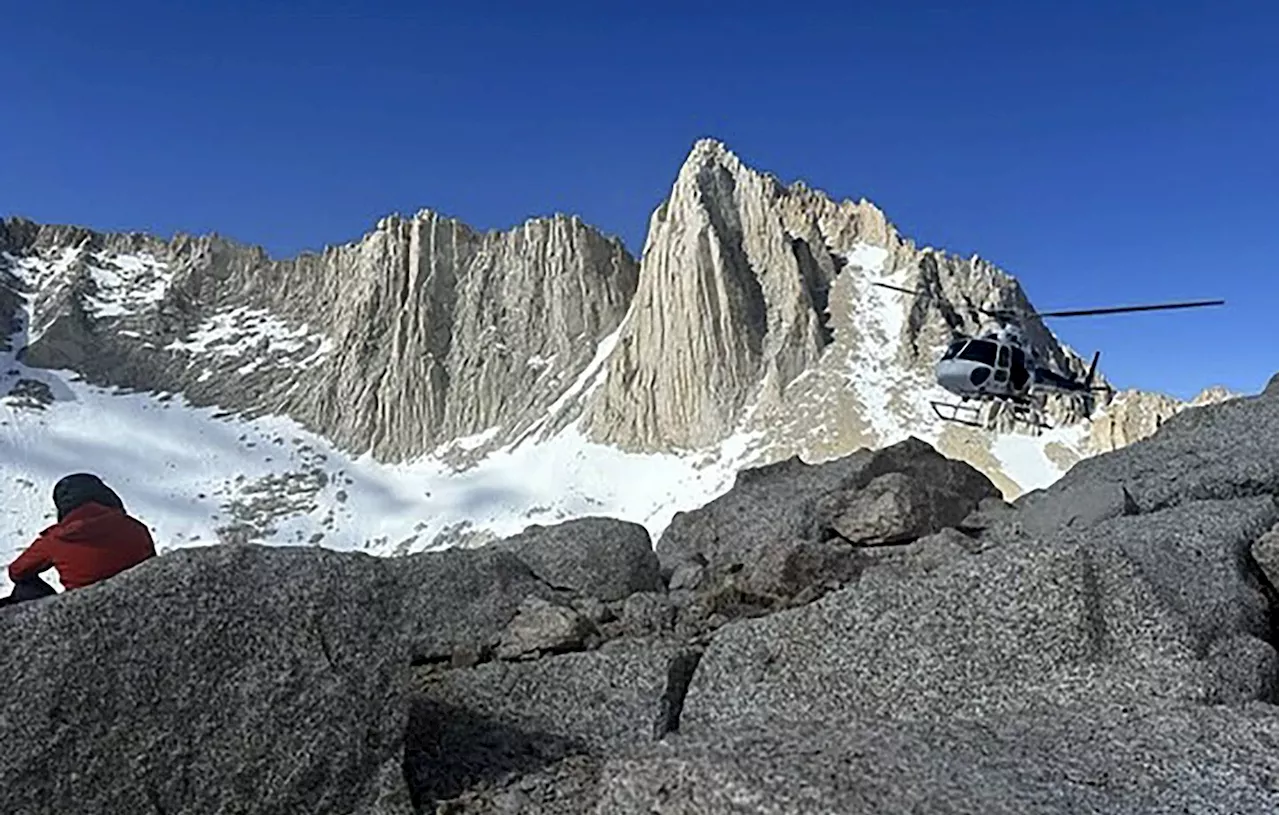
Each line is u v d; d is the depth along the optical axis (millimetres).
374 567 6438
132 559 7121
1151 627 6469
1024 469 89938
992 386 24234
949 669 6641
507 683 7516
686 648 7957
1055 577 6746
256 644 5590
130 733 5125
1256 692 6250
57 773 4918
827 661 7082
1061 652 6469
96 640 5227
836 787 4586
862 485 13023
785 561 9938
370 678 5844
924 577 7277
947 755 5141
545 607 9031
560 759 6559
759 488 14016
